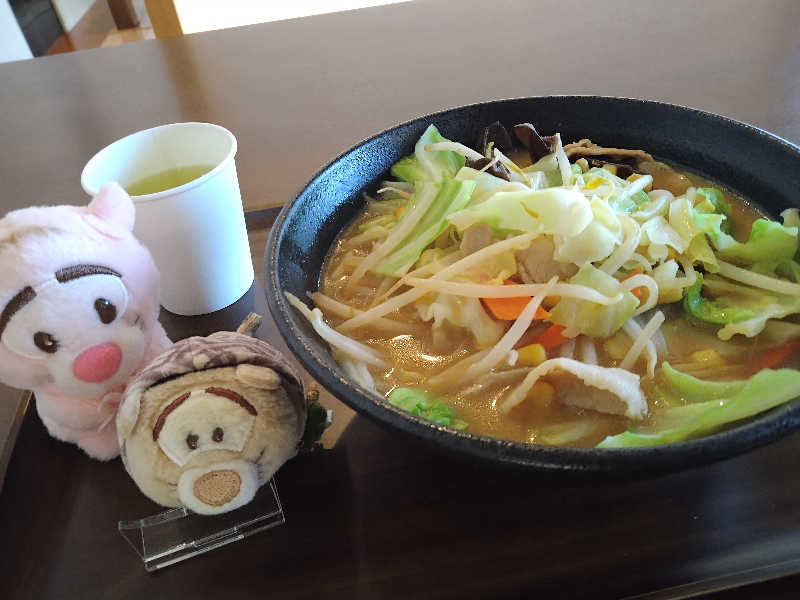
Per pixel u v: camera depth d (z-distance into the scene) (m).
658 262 0.30
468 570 0.22
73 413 0.25
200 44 0.65
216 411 0.22
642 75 0.52
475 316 0.29
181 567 0.23
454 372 0.28
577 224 0.27
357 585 0.22
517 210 0.29
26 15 1.24
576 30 0.60
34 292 0.21
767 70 0.51
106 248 0.23
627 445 0.21
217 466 0.22
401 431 0.19
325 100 0.54
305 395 0.26
